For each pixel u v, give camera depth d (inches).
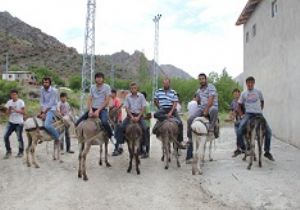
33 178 420.8
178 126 482.0
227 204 339.9
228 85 2106.3
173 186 393.7
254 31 882.8
